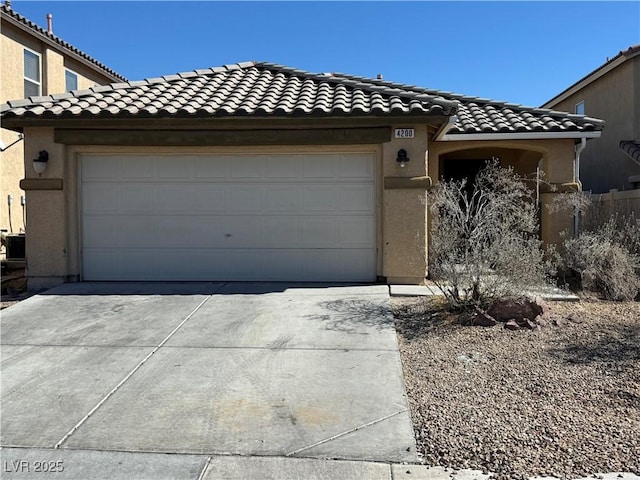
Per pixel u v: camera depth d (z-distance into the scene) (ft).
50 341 23.76
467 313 26.55
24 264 41.47
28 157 35.17
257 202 35.83
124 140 34.83
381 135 34.30
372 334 24.25
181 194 35.99
